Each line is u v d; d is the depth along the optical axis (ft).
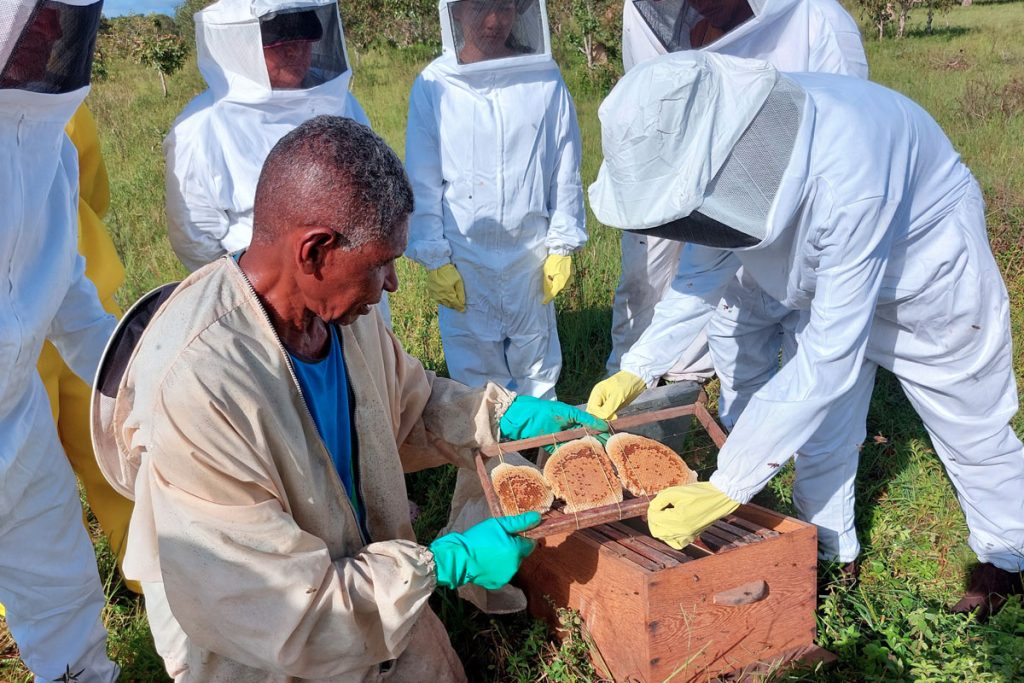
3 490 7.86
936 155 8.68
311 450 6.85
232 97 12.04
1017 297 17.57
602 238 22.11
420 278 20.63
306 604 6.48
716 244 7.88
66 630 8.90
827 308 8.05
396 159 6.22
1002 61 48.91
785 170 7.41
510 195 13.62
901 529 11.58
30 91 7.38
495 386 9.09
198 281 6.49
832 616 9.75
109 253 11.28
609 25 48.83
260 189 6.10
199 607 6.47
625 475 8.77
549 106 13.67
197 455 6.12
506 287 14.17
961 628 9.48
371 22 72.90
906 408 14.69
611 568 8.14
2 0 6.68
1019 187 23.63
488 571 7.54
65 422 10.43
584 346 17.78
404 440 8.96
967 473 10.23
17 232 7.70
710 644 8.19
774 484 12.33
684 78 6.93
